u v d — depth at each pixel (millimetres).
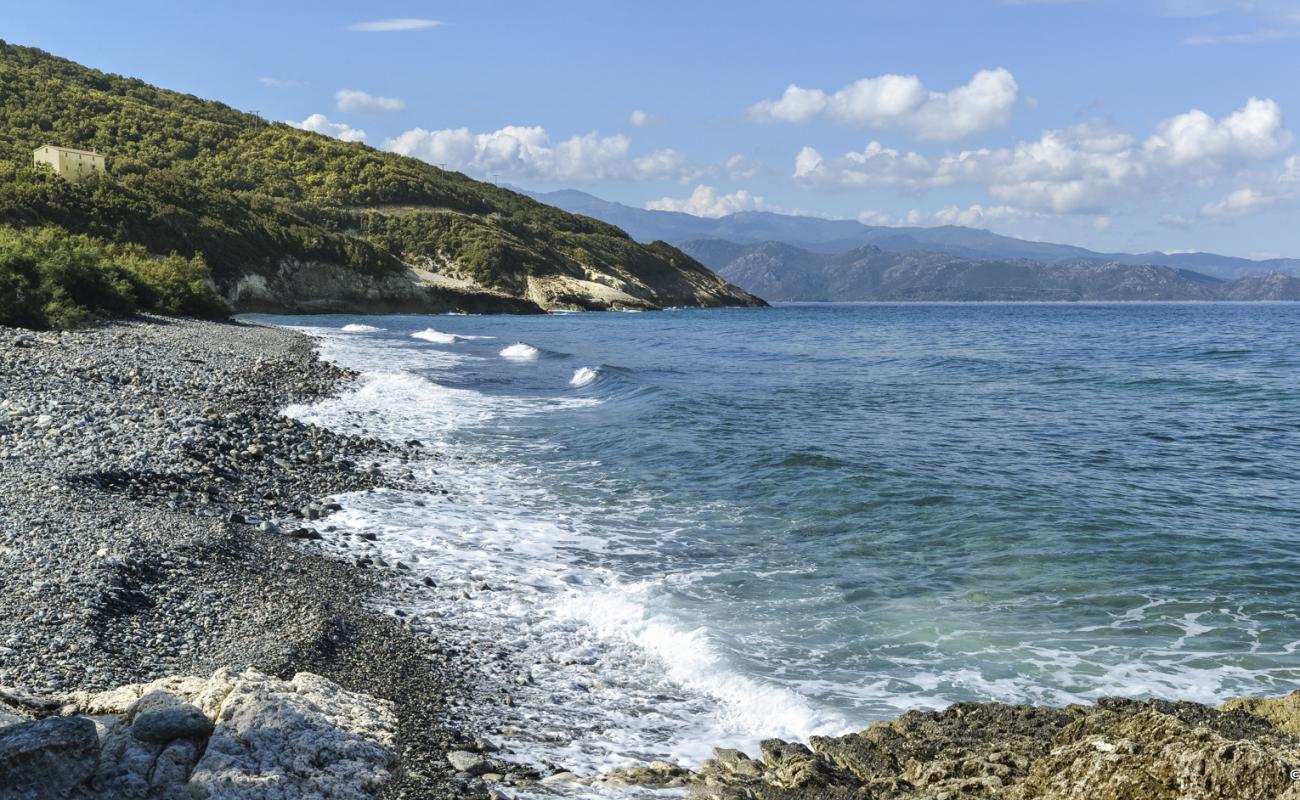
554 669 8742
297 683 5930
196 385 25031
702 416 26000
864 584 11586
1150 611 10578
